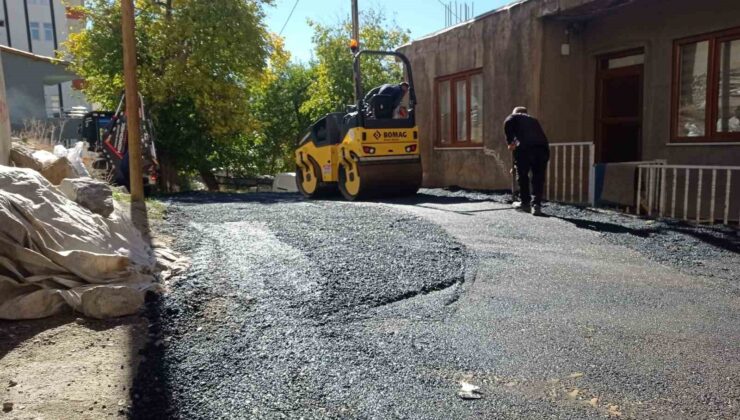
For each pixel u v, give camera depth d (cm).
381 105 1042
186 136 1647
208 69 1609
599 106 1018
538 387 306
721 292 461
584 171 1016
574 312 417
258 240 628
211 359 338
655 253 575
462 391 301
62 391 298
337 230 671
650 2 898
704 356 342
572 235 650
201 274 498
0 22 3375
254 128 1755
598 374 320
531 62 1012
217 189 1884
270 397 295
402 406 287
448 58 1241
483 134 1148
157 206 857
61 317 400
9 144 671
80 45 1619
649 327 388
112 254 474
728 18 796
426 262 532
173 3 1590
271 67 2003
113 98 1689
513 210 824
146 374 317
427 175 1330
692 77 857
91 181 573
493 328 387
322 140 1152
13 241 418
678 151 869
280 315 406
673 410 283
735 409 284
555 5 949
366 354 345
